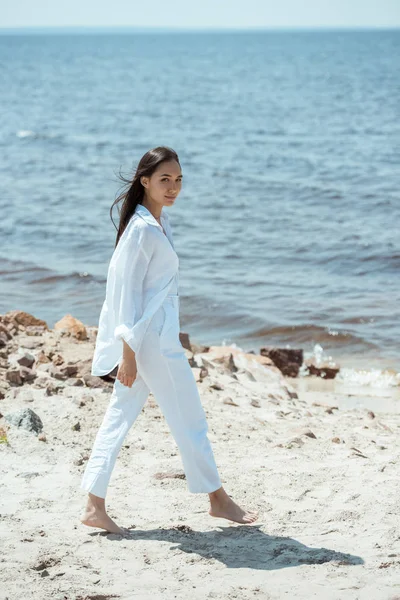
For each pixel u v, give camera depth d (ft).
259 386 26.91
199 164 112.68
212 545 12.55
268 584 11.16
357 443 18.65
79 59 568.82
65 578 11.26
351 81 306.76
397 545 12.37
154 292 12.67
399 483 15.26
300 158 117.29
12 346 24.95
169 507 14.21
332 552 12.13
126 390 12.96
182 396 12.81
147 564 11.85
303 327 39.99
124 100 237.04
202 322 41.37
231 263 54.44
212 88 282.56
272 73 369.09
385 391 30.81
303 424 20.74
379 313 42.27
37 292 45.62
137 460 16.61
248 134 153.38
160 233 12.49
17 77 353.92
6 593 10.69
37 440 17.37
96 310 42.16
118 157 120.26
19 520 13.39
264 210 76.23
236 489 14.93
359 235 62.75
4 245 59.11
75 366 22.63
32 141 140.56
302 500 14.49
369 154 120.06
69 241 60.75
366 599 10.64
